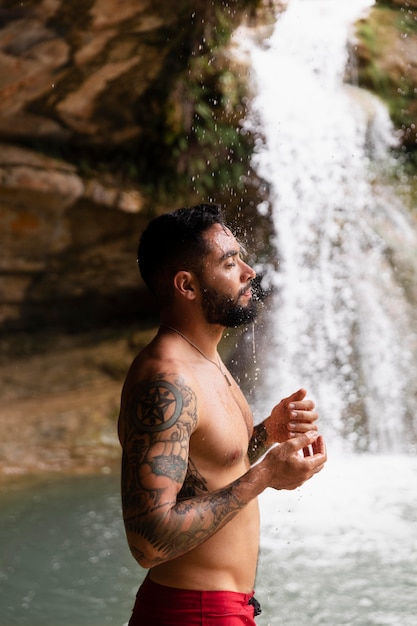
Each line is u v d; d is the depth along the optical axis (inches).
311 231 362.6
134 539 81.6
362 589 166.6
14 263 343.9
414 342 336.8
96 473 290.4
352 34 363.3
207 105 334.3
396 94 377.1
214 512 83.0
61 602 169.5
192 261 91.2
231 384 96.0
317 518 217.0
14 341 367.2
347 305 348.5
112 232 342.6
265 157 356.8
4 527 227.5
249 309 93.3
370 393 329.4
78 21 241.8
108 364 353.4
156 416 84.0
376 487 248.7
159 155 335.6
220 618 87.4
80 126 310.7
